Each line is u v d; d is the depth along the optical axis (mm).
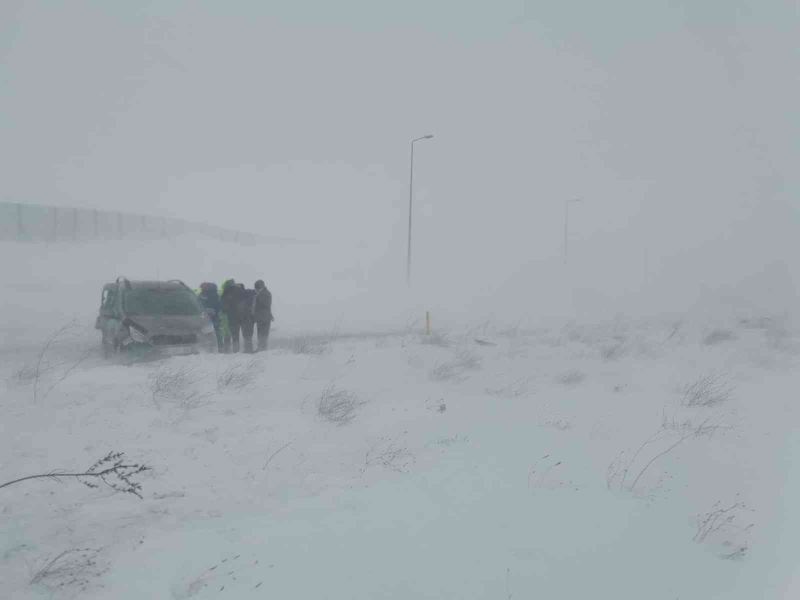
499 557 4305
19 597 3746
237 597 3740
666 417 8430
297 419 7559
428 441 7055
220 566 4094
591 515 5102
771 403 9406
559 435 7473
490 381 10805
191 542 4430
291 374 10062
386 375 10766
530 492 5566
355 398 8633
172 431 6793
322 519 4883
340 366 11008
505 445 6977
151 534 4570
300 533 4602
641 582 4094
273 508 5113
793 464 6441
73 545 4375
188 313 12719
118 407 7461
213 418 7367
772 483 5953
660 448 7047
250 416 7559
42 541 4422
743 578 4160
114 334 12164
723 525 5055
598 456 6703
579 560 4328
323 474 5887
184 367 9727
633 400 9570
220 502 5180
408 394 9438
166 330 11852
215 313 13922
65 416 7008
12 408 7199
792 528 4910
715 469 6340
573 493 5582
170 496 5246
